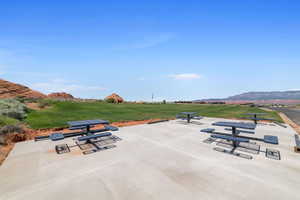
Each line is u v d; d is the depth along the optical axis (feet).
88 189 9.82
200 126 30.32
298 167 12.84
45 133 24.31
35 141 20.15
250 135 23.43
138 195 9.21
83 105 62.90
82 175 11.54
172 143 19.47
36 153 16.01
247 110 64.95
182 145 18.69
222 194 9.27
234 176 11.39
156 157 14.98
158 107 77.00
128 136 22.74
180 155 15.48
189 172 12.01
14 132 20.74
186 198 8.92
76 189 9.80
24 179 10.95
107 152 16.34
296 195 9.16
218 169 12.50
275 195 9.16
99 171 12.17
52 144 18.95
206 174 11.71
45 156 15.21
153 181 10.74
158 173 11.86
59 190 9.70
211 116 45.88
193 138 21.77
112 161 14.03
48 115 37.50
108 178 11.12
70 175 11.55
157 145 18.66
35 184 10.34
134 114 47.96
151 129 27.50
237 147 17.90
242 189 9.77
